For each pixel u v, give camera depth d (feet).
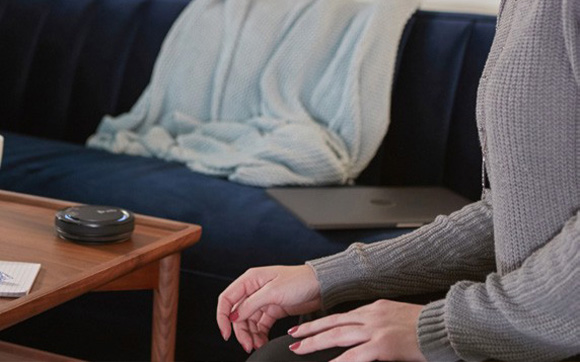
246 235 5.92
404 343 2.87
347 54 7.50
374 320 2.95
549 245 2.78
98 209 4.50
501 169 2.96
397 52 7.52
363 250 3.55
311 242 5.80
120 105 8.39
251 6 8.02
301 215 6.01
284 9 7.89
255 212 6.18
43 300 3.54
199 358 6.04
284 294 3.37
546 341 2.74
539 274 2.74
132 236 4.51
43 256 4.06
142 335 6.12
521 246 2.96
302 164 7.04
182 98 8.00
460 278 3.58
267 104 7.64
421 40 7.54
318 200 6.44
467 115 7.29
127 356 6.23
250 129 7.59
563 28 2.82
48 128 8.58
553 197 2.88
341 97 7.44
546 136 2.86
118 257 4.11
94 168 6.95
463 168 7.29
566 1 2.81
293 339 3.08
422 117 7.46
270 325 3.58
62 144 7.91
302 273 3.44
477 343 2.80
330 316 3.04
